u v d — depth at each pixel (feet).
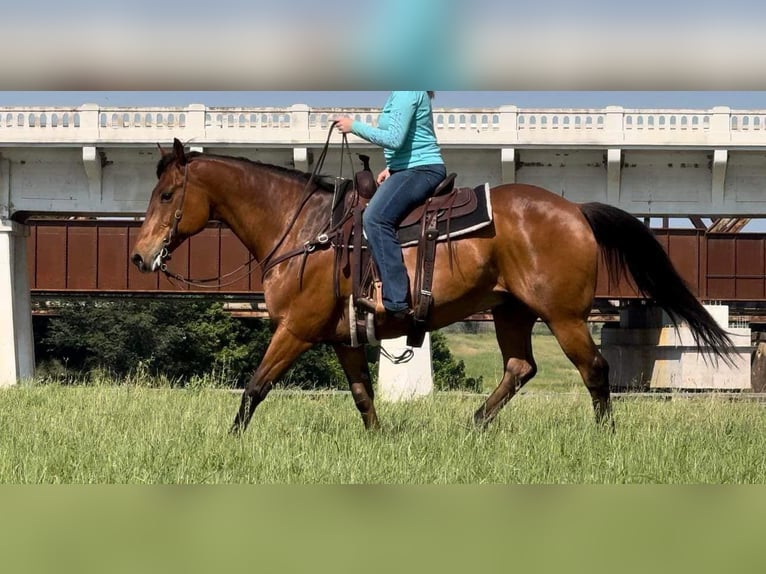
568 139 111.75
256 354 207.51
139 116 114.32
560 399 61.16
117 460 31.68
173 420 43.93
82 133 114.52
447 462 31.35
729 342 38.60
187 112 113.19
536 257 36.63
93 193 118.21
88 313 194.59
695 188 114.42
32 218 145.07
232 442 35.42
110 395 59.16
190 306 199.72
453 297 36.99
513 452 33.32
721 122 110.93
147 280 128.36
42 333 201.05
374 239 36.52
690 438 36.70
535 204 37.06
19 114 115.03
